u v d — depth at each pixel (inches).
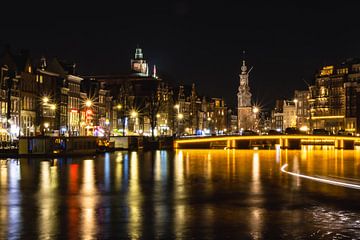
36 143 3065.9
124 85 6284.5
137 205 1246.3
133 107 6343.5
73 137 3331.7
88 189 1536.7
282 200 1323.8
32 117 4343.0
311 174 2057.1
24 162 2650.1
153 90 6884.8
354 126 7052.2
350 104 7165.4
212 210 1178.0
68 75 4928.6
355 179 1859.0
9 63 4156.0
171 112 7549.2
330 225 1019.3
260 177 1919.3
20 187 1578.5
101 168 2288.4
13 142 3432.6
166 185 1646.2
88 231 970.7
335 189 1547.7
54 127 4665.4
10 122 3954.2
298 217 1096.8
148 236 936.3
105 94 5693.9
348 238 922.7
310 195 1413.6
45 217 1096.2
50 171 2111.2
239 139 5241.1
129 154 3688.5
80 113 5162.4
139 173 2054.6
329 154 3956.7
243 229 986.7
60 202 1289.4
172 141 5157.5
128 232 964.0
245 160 3031.5
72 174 1985.7
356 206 1230.9
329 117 7765.8
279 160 3046.3
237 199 1339.8
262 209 1189.7
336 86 7696.9
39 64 4643.2
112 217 1096.2
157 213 1140.5
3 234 949.2
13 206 1230.3
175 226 1011.3
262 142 6535.4
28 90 4276.6
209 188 1569.9
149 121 6722.4
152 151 4340.6
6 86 3973.9
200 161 2893.7
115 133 5821.9
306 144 7091.5
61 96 4776.1
